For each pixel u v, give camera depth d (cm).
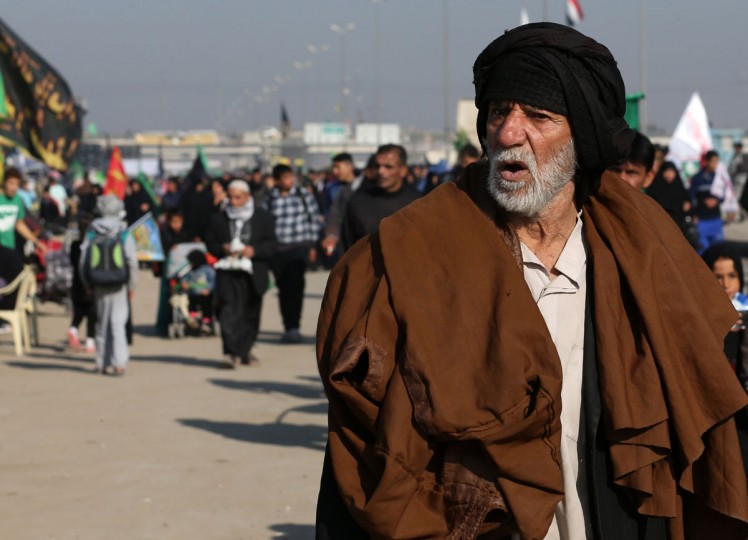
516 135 247
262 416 901
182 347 1368
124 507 638
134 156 13388
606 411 243
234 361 1166
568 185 256
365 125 8669
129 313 1167
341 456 238
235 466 730
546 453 233
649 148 540
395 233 247
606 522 245
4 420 890
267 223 1168
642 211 261
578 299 253
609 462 246
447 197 254
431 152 8775
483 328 238
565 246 256
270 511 626
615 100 255
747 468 287
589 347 248
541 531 230
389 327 239
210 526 599
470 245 246
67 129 1562
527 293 240
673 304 250
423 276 242
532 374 233
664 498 243
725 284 519
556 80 246
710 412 247
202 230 1631
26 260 1541
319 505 245
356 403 236
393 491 229
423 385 232
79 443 803
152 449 782
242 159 13262
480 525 232
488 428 229
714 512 255
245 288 1161
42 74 1529
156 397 994
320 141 9206
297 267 1371
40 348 1370
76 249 1330
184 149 12988
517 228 257
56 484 689
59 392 1026
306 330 1508
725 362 247
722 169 2067
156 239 1608
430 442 233
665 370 243
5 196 1486
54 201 3562
